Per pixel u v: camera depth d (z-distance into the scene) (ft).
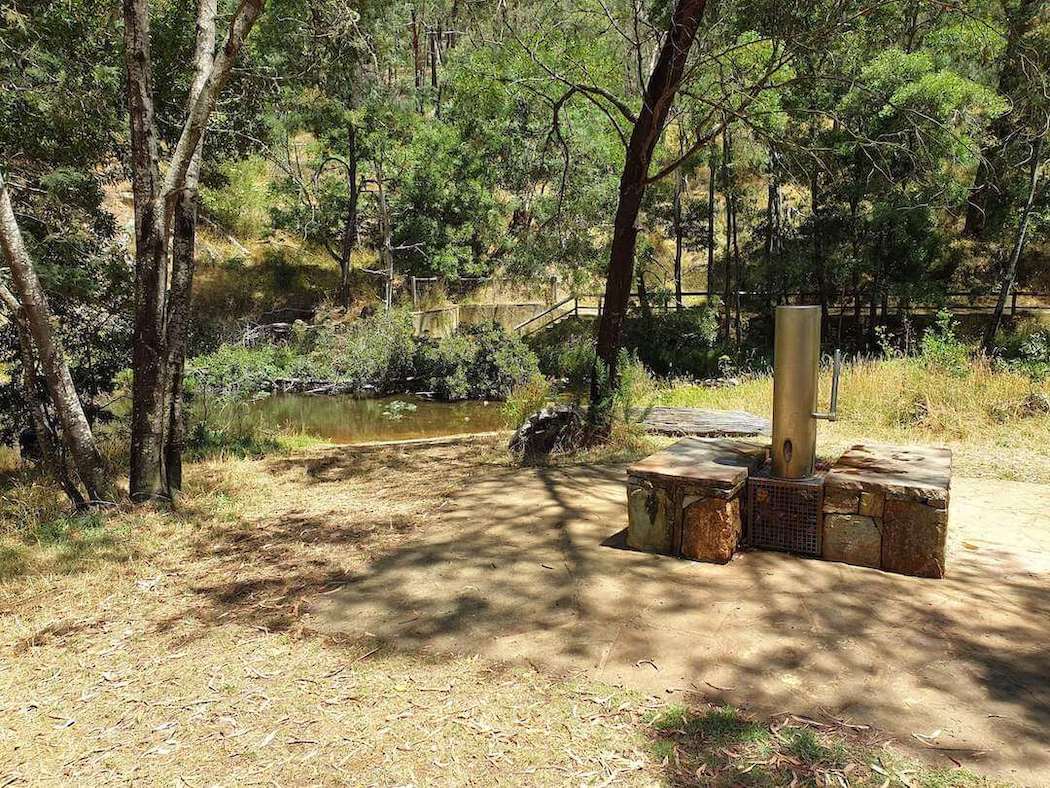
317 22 30.60
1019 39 28.40
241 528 19.74
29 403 22.63
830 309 77.46
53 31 31.09
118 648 13.35
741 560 15.34
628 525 16.25
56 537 19.30
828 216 67.31
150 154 21.22
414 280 93.30
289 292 92.38
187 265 22.77
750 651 11.91
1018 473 22.47
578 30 30.81
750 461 16.34
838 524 15.06
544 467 24.63
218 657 12.76
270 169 104.37
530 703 10.91
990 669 11.30
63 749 10.53
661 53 25.32
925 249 66.08
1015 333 65.10
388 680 11.71
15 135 30.35
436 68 94.84
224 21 35.12
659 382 55.47
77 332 33.78
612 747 9.87
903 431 28.12
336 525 19.52
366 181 97.71
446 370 70.69
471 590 14.64
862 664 11.47
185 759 10.13
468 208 94.53
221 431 40.32
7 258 19.94
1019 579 14.48
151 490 22.04
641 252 76.07
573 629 12.87
